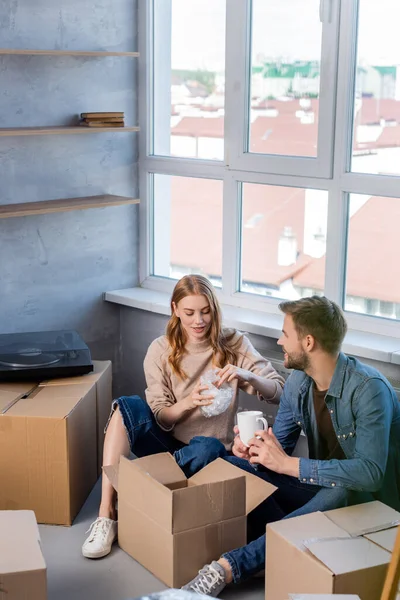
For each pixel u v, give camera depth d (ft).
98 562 8.84
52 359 10.48
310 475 8.05
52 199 11.99
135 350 13.03
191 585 7.99
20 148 11.51
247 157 11.46
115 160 12.65
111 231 12.80
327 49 10.32
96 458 10.66
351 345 10.15
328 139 10.53
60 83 11.75
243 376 9.57
